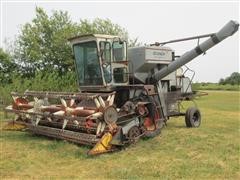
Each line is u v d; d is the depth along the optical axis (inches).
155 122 448.8
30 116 478.0
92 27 1091.9
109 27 1128.2
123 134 396.2
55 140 442.3
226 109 941.8
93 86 466.3
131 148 399.2
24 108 486.9
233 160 346.6
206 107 1012.5
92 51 455.2
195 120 569.6
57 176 303.1
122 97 480.1
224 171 309.6
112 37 454.0
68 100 411.8
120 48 462.9
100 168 325.1
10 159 358.3
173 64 496.1
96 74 457.7
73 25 1068.5
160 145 415.2
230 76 2938.0
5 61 1016.9
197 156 364.2
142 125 427.8
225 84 2869.1
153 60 498.3
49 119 447.5
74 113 393.7
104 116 371.6
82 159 356.5
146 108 437.7
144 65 493.4
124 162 343.0
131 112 415.5
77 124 399.9
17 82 806.5
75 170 320.8
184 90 593.3
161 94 518.6
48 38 1050.1
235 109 942.4
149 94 452.4
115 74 460.8
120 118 404.2
